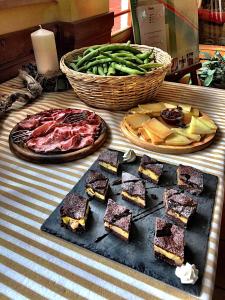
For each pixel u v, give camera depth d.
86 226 0.41
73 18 1.05
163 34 1.05
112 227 0.40
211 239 0.39
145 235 0.40
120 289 0.33
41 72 0.93
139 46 0.89
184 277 0.33
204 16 2.02
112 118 0.73
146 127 0.64
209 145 0.62
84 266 0.36
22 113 0.77
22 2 0.91
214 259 0.36
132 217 0.43
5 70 0.94
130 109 0.75
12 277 0.35
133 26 0.99
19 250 0.38
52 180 0.52
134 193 0.44
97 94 0.72
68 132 0.63
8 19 0.91
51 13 1.05
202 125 0.65
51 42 0.89
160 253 0.36
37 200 0.47
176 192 0.45
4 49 0.92
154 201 0.46
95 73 0.77
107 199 0.47
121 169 0.54
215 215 0.43
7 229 0.42
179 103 0.81
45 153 0.58
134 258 0.37
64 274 0.35
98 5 1.16
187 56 1.16
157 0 0.99
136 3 0.96
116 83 0.68
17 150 0.59
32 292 0.33
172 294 0.33
